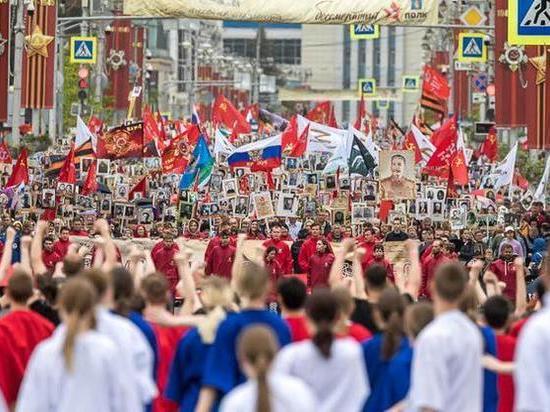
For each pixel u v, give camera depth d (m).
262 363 20.89
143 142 86.25
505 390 29.34
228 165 86.50
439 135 90.25
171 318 28.95
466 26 110.50
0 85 91.81
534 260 64.25
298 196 78.62
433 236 65.94
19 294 28.84
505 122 109.75
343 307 26.48
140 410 24.06
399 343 26.52
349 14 105.81
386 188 74.12
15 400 28.67
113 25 152.50
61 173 76.94
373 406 26.56
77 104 145.62
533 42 62.91
